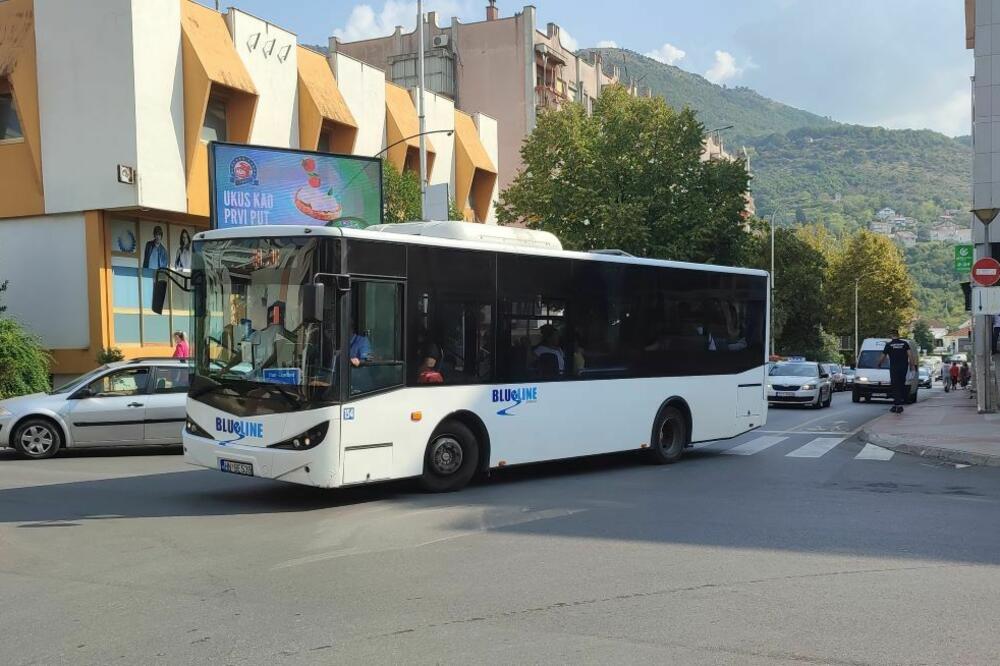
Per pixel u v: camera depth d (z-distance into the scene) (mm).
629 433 13281
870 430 18594
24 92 22391
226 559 7324
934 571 6898
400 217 28000
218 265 10156
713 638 5277
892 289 79750
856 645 5160
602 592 6293
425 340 10492
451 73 51875
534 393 11836
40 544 7918
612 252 13664
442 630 5438
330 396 9430
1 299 23203
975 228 25078
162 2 22469
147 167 21984
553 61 52969
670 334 14055
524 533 8391
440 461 10758
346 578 6688
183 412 15070
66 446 14578
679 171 33719
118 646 5176
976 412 23859
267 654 5023
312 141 27375
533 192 34719
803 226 89625
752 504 10062
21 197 22875
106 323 22422
